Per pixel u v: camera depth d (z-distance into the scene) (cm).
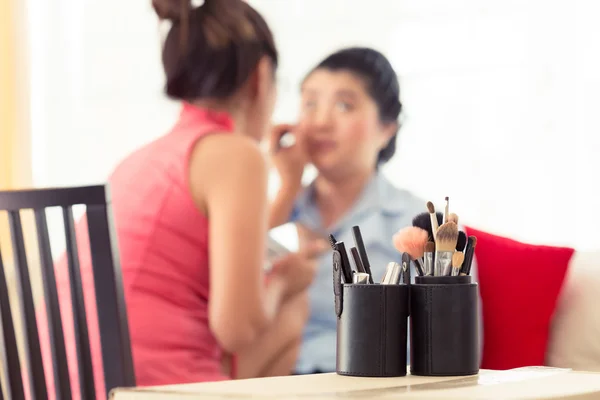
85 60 303
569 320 212
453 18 274
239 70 243
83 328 129
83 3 303
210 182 212
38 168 306
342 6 278
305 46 278
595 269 216
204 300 216
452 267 122
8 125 305
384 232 270
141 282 209
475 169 271
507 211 268
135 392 100
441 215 129
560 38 266
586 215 262
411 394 98
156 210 212
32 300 130
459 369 119
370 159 273
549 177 266
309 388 104
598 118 262
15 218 129
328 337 264
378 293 119
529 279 213
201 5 243
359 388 105
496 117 270
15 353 130
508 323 212
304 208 272
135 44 298
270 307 261
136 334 207
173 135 222
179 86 238
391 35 277
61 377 129
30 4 307
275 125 272
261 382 112
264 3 279
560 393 101
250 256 212
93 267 126
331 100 275
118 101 299
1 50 305
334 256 123
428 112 274
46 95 305
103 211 126
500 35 271
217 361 221
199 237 213
